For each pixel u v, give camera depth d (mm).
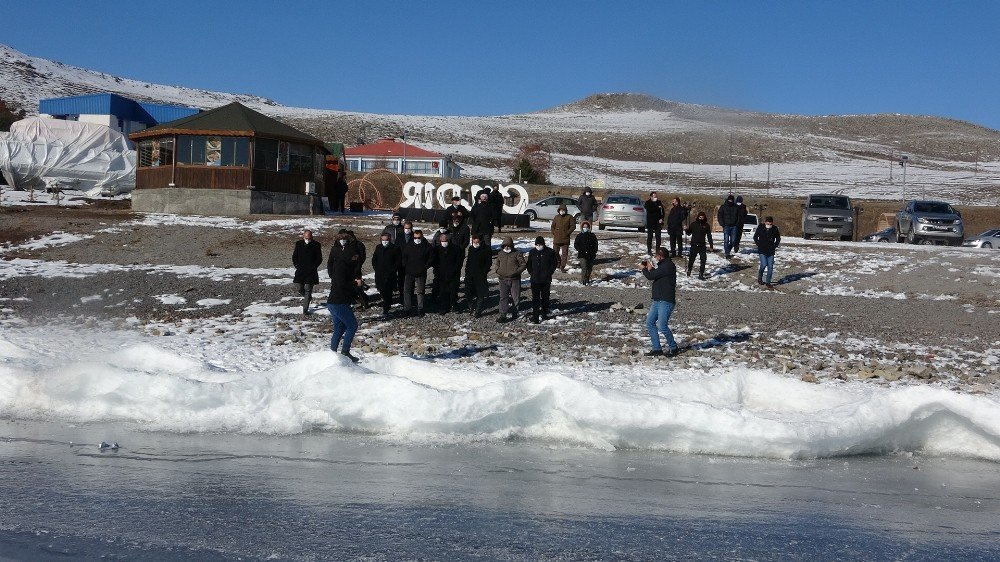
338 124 126438
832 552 6082
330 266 12969
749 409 9742
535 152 90250
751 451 8789
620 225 32688
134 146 49000
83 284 20203
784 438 8633
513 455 8602
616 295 19516
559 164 99188
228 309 17969
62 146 44844
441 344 14750
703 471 8164
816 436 8680
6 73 144250
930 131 158500
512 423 9328
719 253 25547
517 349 14359
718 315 17578
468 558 5785
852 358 13977
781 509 7043
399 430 9305
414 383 9430
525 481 7668
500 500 7082
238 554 5805
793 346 14852
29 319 16641
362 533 6238
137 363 11297
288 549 5902
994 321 17109
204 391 9734
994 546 6266
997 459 8969
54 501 6852
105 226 28922
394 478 7676
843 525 6672
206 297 19094
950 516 6969
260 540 6059
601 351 14266
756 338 15500
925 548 6199
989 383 12172
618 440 9023
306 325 16484
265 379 9875
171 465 7965
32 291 19406
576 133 136875
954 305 18812
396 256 17594
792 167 102812
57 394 10016
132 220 30844
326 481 7527
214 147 35000
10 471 7676
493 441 9188
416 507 6855
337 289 12625
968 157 129750
